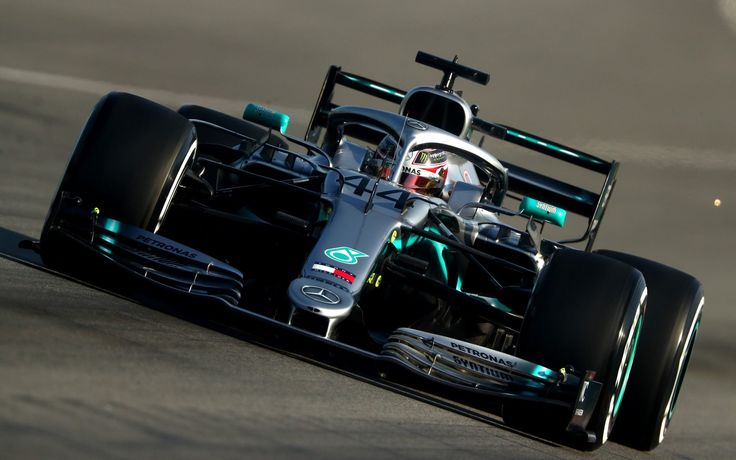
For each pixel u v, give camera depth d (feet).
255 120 102.68
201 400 56.65
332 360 77.41
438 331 92.02
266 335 75.97
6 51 302.86
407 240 90.38
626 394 87.92
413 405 74.54
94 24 378.94
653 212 300.40
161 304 83.35
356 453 55.16
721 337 166.71
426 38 464.65
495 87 422.82
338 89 388.98
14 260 84.79
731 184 355.15
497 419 83.10
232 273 80.59
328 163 101.40
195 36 403.13
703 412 116.57
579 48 480.23
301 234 87.76
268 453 50.70
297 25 449.48
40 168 156.56
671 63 483.10
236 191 95.86
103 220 81.15
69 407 49.19
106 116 83.30
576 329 77.51
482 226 99.60
